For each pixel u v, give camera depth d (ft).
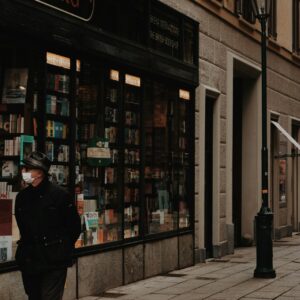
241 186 63.77
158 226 42.42
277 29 69.97
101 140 36.27
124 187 38.42
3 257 28.50
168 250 43.19
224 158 53.78
